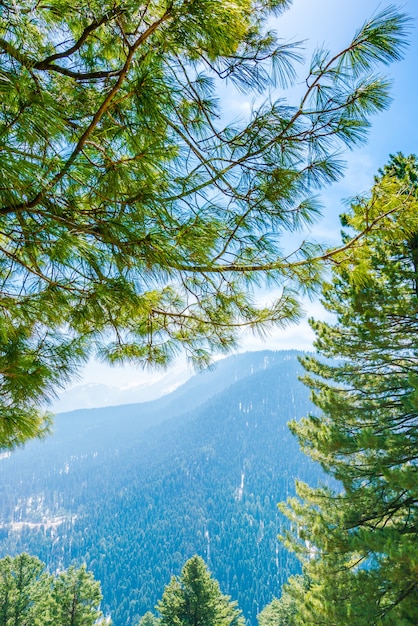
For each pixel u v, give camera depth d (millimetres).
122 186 1760
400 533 7871
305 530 8773
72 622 19391
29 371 1951
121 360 3430
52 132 1293
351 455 9148
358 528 8016
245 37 1894
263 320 3078
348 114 1835
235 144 2016
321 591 8055
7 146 1257
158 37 1635
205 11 1561
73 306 2410
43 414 3438
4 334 1719
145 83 1562
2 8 1544
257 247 2346
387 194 2295
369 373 9508
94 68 2256
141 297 2463
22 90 1199
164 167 1799
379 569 7359
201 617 19688
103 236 1882
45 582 22094
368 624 6621
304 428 9867
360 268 2607
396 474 6527
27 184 1370
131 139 1681
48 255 2010
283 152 2008
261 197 2125
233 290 2920
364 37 1606
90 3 1734
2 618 19109
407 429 8492
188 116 2117
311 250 2547
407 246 8438
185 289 2885
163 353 3477
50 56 1837
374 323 8672
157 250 1905
